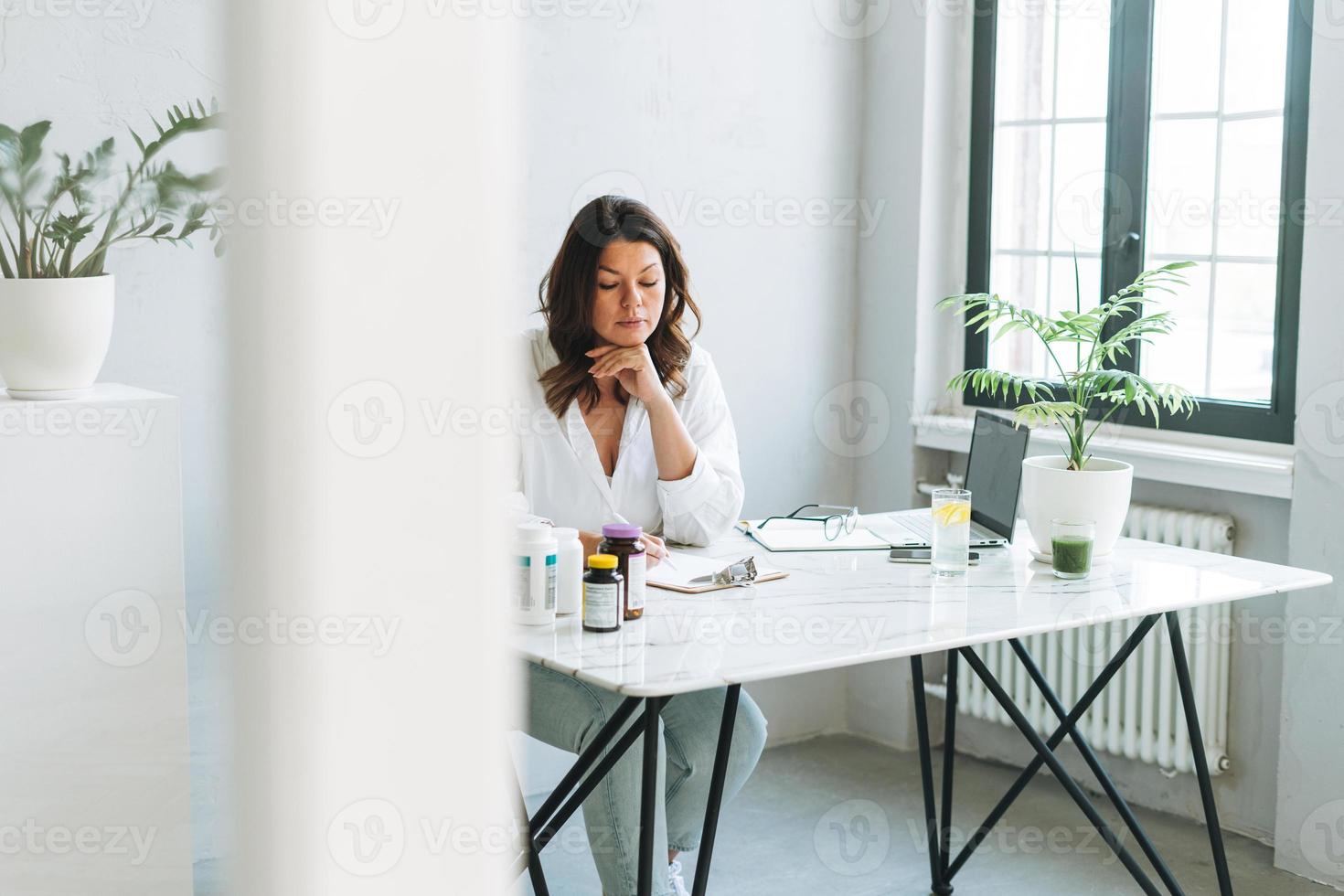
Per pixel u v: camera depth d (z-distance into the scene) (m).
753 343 3.34
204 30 2.52
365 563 0.38
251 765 0.38
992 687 2.28
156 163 2.50
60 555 1.98
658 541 2.21
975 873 2.72
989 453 2.54
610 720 1.77
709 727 2.07
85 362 2.03
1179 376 3.01
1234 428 2.85
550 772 3.08
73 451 1.98
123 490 2.02
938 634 1.81
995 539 2.42
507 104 0.38
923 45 3.29
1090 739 3.04
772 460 3.41
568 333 2.28
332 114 0.36
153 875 2.10
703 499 2.30
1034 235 3.31
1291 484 2.65
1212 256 2.93
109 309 2.06
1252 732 2.83
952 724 2.64
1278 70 2.77
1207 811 2.26
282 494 0.37
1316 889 2.62
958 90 3.36
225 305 0.36
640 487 2.36
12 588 1.95
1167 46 2.98
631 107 3.05
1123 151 3.06
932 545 2.26
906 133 3.36
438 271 0.37
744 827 2.95
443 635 0.38
